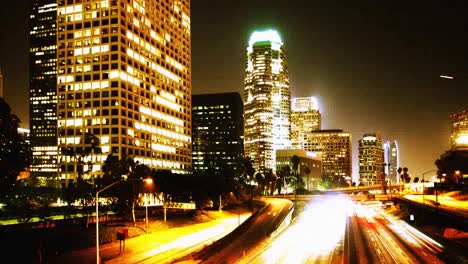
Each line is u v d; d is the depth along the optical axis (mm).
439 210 112062
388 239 94688
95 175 178250
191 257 72750
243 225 108312
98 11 188875
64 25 192375
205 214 139625
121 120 183625
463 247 83312
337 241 92312
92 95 186000
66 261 65438
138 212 120812
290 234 104875
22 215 80312
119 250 76875
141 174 109812
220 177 164250
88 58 188250
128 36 192375
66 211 98375
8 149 68438
